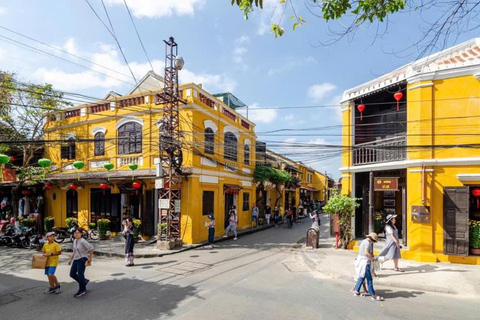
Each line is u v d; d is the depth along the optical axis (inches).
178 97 554.9
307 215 1348.4
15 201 673.6
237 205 751.7
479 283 310.7
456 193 397.1
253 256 474.0
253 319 227.0
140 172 585.0
